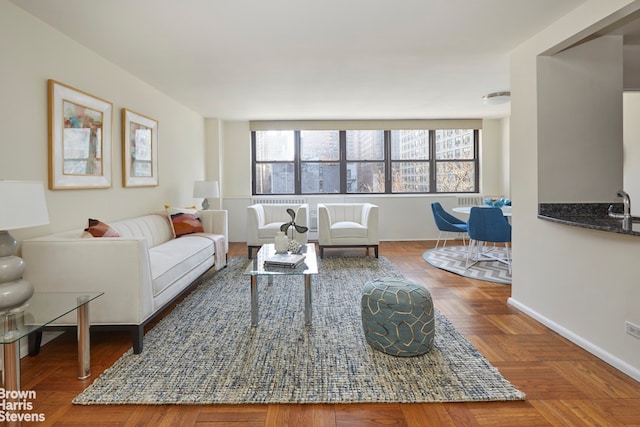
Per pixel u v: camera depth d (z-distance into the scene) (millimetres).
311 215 6754
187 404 1802
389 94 4773
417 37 2906
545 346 2428
